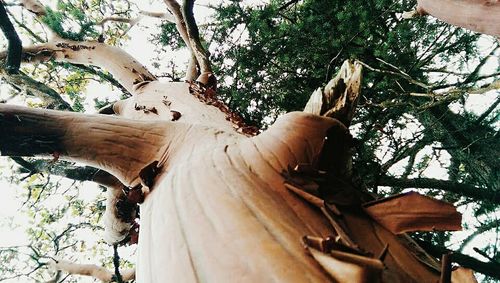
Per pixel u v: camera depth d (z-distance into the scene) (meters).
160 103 4.23
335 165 2.26
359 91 2.48
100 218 8.88
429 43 7.72
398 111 7.20
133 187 2.75
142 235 2.27
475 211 7.98
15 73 6.02
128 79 5.64
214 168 2.24
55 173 4.73
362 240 1.83
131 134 2.85
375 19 6.51
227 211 1.85
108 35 9.77
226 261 1.58
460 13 2.36
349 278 1.33
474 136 8.16
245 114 7.12
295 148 2.17
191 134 2.83
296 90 7.26
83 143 2.77
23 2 6.94
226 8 6.86
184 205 2.05
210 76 5.20
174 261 1.76
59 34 6.55
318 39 6.72
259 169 2.15
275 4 7.69
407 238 2.11
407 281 1.68
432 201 2.00
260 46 6.97
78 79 8.71
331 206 1.92
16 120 2.70
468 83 6.92
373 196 2.22
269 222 1.73
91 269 6.75
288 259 1.49
